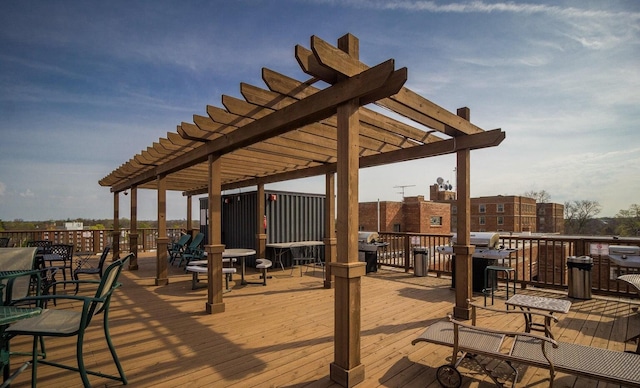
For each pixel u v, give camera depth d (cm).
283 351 319
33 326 226
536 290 583
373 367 287
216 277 454
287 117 327
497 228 3269
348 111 264
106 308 251
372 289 606
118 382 257
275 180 791
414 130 462
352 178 265
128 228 1170
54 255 623
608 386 252
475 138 421
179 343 339
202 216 1130
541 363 220
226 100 350
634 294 511
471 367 286
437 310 466
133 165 676
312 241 961
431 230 2050
